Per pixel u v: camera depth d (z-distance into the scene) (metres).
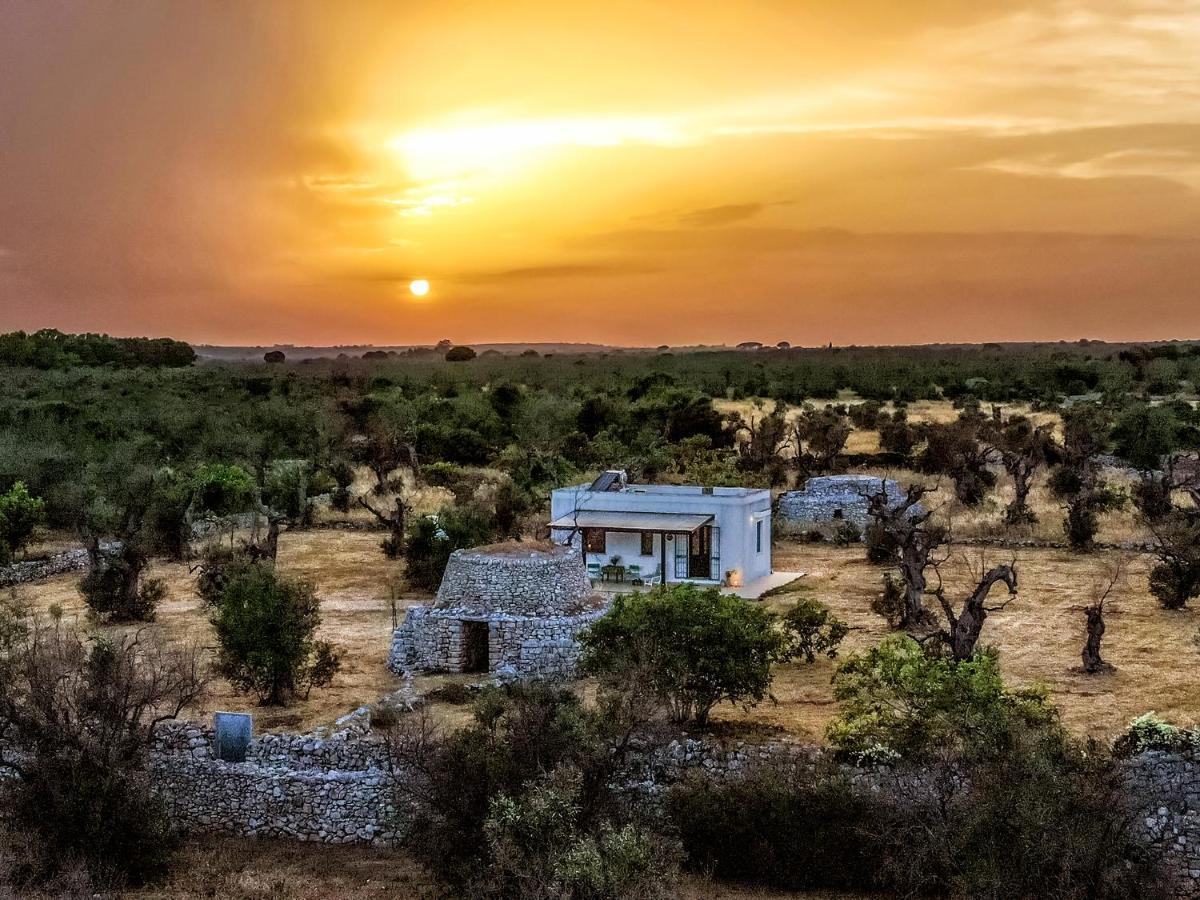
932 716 26.75
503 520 59.16
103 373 143.00
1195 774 24.61
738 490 54.59
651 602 33.97
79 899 24.52
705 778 26.89
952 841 23.66
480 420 105.12
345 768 29.22
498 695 29.53
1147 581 51.03
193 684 30.80
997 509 67.25
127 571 46.44
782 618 41.16
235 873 26.67
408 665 39.31
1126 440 88.62
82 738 27.81
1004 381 154.12
